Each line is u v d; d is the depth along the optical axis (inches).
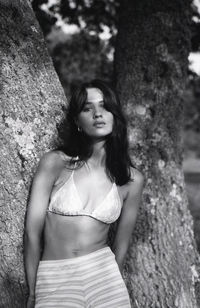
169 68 173.2
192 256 168.1
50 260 100.1
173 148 172.7
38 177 100.1
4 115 105.0
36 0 240.8
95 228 101.0
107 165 106.4
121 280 103.1
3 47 106.0
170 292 158.2
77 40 362.0
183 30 177.2
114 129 107.0
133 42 173.0
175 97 175.0
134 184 110.9
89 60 377.4
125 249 117.3
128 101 170.9
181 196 171.6
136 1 174.1
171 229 164.9
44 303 98.3
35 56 110.1
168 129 172.4
